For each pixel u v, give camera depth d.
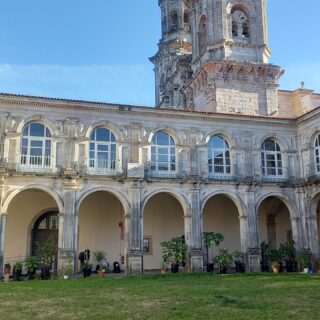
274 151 33.84
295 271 31.02
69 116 29.53
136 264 28.64
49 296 17.69
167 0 59.69
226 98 39.88
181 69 52.22
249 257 30.83
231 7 42.75
